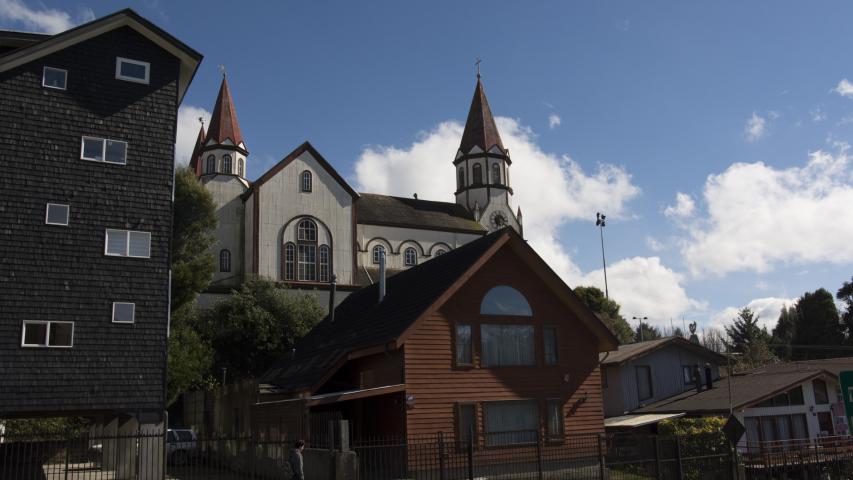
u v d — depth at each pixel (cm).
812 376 3027
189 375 3906
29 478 2159
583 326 2675
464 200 8012
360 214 6800
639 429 2828
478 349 2428
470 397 2370
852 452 2759
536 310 2583
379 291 2980
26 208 2133
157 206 2312
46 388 2039
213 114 6475
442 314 2391
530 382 2500
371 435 2475
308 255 5938
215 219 4978
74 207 2195
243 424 2627
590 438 2550
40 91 2234
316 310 5194
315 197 6069
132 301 2203
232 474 2495
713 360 3578
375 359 2475
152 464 2106
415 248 6962
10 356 2020
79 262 2162
